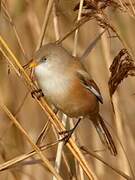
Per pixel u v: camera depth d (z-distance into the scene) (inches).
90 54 428.1
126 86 442.0
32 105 428.5
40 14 403.9
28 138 284.5
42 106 303.7
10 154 384.5
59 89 325.4
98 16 307.3
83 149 327.9
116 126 382.3
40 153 283.3
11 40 401.4
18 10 404.8
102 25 307.7
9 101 409.1
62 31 411.2
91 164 398.9
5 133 375.9
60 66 324.5
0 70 401.4
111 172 401.1
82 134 422.6
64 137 314.2
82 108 342.3
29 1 405.4
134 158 397.4
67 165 338.0
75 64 337.1
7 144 386.9
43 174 395.5
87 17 318.7
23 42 404.8
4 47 294.2
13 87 414.0
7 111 281.6
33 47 402.0
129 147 398.6
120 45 401.7
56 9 367.2
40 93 314.2
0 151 382.0
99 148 416.5
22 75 301.0
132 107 435.2
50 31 397.7
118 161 390.3
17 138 396.5
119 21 400.2
